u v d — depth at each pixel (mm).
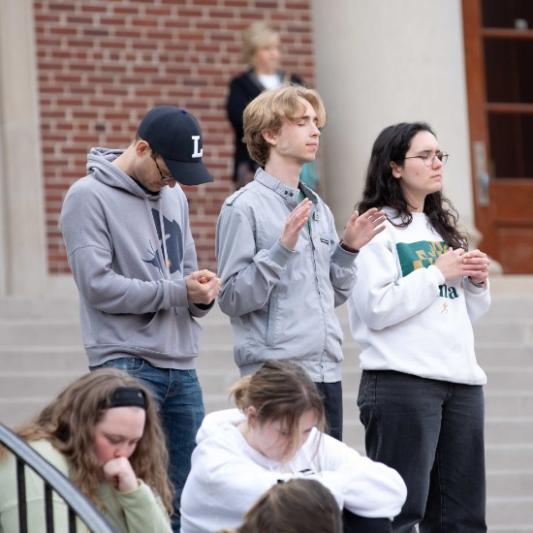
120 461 11695
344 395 22703
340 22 28281
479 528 15125
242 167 27078
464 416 15062
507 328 25125
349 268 14945
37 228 28078
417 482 14758
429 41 28016
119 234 14430
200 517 12344
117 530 11148
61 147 28688
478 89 31578
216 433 12453
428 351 14859
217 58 29828
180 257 15070
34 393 22141
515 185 31453
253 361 14695
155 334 14414
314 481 9898
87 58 29031
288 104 15039
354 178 28062
